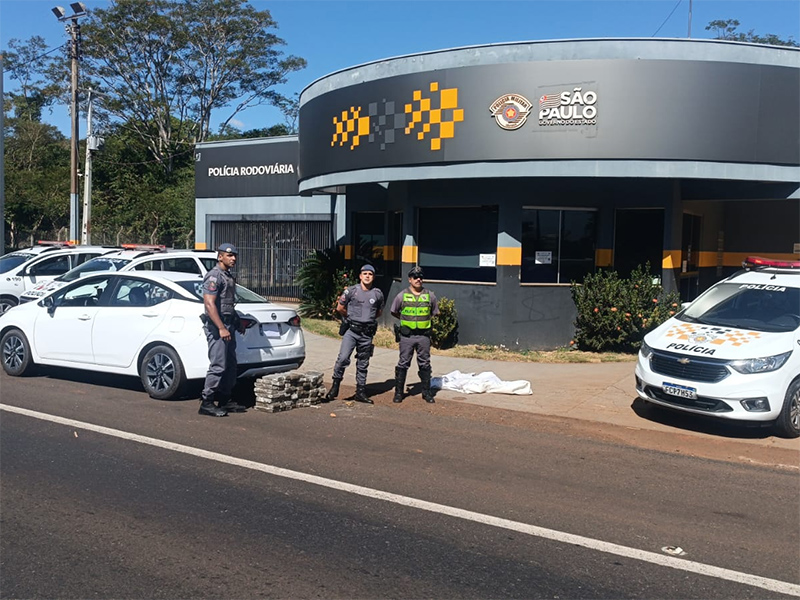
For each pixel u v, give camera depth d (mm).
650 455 7230
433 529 5109
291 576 4324
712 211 16344
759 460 7145
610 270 13695
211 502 5531
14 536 4832
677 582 4379
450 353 13102
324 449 7082
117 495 5637
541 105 12109
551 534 5074
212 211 21844
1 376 10367
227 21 44781
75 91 24141
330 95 14594
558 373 11469
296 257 20469
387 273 16266
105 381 10141
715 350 7980
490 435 7855
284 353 9359
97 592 4082
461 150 12578
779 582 4406
